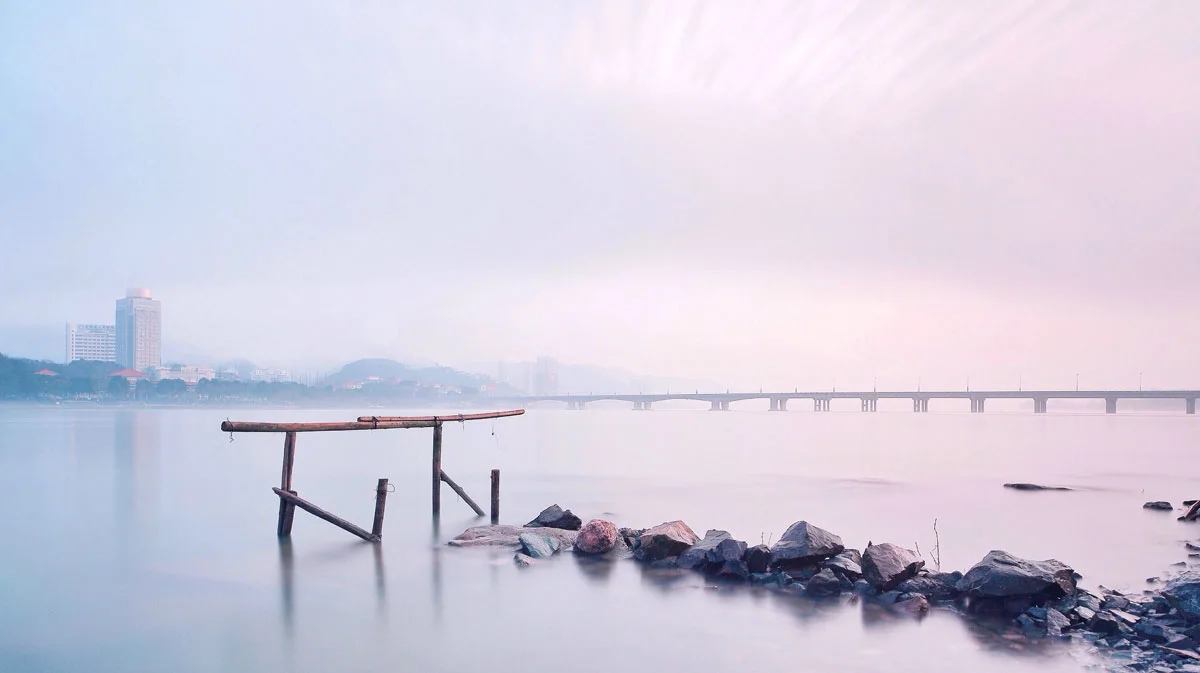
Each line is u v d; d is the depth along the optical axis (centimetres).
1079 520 2880
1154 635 1265
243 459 6103
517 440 10038
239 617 1495
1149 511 3116
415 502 3325
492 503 2714
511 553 2034
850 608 1495
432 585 1716
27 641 1359
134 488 3944
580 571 1827
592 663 1213
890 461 6300
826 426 16688
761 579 1712
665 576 1770
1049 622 1343
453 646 1307
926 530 2625
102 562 2036
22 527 2659
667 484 4316
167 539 2378
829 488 4100
